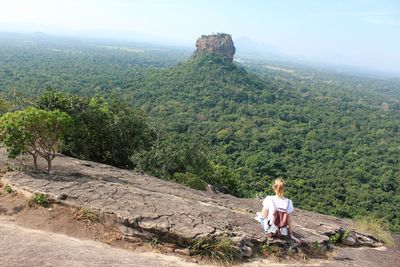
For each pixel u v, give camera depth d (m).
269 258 6.74
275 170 51.94
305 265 6.73
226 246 6.46
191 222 7.00
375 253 8.13
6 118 8.28
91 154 15.95
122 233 6.79
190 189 10.86
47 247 5.82
